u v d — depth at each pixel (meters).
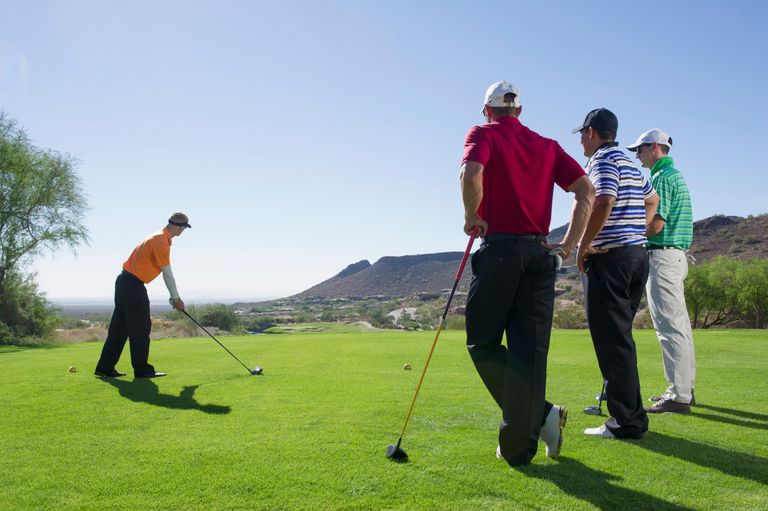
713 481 2.47
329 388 4.78
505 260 2.70
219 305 28.88
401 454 2.75
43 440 3.12
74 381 5.36
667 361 3.93
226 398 4.35
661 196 4.03
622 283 3.27
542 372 2.72
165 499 2.25
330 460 2.73
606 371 3.26
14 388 4.93
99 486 2.39
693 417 3.73
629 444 3.07
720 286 24.58
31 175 17.81
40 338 16.05
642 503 2.22
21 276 17.66
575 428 3.46
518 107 2.97
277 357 7.31
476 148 2.73
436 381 5.16
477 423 3.49
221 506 2.18
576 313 21.23
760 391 4.66
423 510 2.14
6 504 2.20
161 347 9.10
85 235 18.47
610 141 3.53
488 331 2.82
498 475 2.54
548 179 2.85
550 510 2.15
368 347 8.64
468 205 2.72
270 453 2.84
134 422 3.55
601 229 3.29
